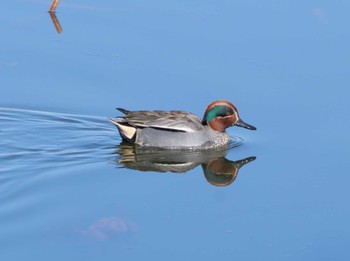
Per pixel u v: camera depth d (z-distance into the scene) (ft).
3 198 48.34
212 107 58.29
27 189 49.62
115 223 45.29
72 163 53.98
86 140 57.93
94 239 43.47
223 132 58.75
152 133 57.57
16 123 59.16
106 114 60.18
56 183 50.62
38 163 53.67
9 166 52.90
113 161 54.85
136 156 55.93
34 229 44.32
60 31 68.64
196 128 58.03
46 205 47.24
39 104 60.59
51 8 71.67
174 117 58.18
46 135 58.08
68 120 59.62
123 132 57.67
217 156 56.95
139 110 59.52
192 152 57.52
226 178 52.70
